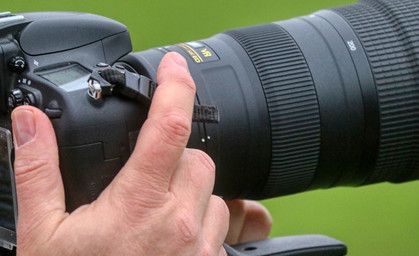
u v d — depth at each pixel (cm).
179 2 683
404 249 588
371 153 343
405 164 352
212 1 696
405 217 604
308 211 604
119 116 274
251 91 324
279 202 604
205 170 277
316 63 334
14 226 291
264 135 325
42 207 263
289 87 329
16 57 282
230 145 318
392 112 338
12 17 287
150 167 261
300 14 687
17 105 278
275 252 336
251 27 350
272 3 688
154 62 317
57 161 267
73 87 273
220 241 283
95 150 272
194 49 330
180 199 271
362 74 336
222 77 322
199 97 314
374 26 347
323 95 331
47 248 261
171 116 263
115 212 261
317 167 338
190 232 268
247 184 334
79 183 272
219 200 287
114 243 260
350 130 335
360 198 611
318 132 331
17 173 264
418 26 346
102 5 669
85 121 269
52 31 289
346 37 342
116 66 283
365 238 593
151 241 263
